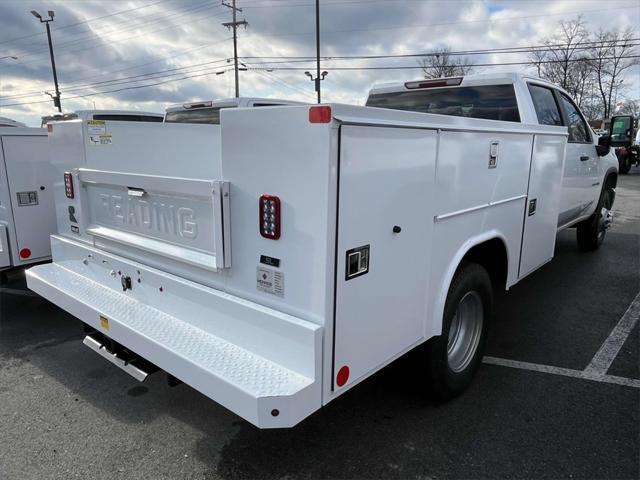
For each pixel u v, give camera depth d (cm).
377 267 217
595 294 538
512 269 365
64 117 686
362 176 198
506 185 329
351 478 251
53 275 337
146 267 278
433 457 266
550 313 482
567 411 311
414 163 228
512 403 319
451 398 321
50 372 371
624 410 312
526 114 439
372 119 197
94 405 323
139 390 343
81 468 261
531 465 260
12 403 326
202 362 212
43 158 485
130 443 282
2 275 512
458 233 280
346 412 308
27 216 481
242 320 223
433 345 285
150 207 270
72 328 459
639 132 2677
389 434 286
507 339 421
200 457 269
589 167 583
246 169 210
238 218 219
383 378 344
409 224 233
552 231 433
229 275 231
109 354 281
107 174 293
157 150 302
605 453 270
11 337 437
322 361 200
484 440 281
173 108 675
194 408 319
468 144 273
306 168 188
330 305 196
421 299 257
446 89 479
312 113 182
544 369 367
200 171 290
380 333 229
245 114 205
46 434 291
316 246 192
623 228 916
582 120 577
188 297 250
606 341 418
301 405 193
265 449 275
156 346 231
